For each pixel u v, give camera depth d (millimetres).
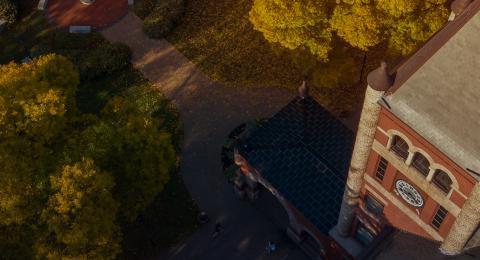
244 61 59781
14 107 39094
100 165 39375
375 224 38719
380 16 42625
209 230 49500
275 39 44969
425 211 33406
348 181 36312
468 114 27562
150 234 49281
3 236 36625
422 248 35719
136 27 63562
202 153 53781
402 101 28609
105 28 63625
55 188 36594
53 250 36031
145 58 60969
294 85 57406
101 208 36969
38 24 64438
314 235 44594
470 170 27281
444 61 28344
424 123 28172
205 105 57000
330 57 48719
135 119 41281
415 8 42750
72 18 64625
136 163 40438
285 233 49031
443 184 30359
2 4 63219
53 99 39406
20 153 37781
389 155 31922
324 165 44688
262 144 46250
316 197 43938
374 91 28250
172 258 48281
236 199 51125
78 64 59531
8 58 61781
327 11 44844
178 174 52562
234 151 48781
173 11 63000
